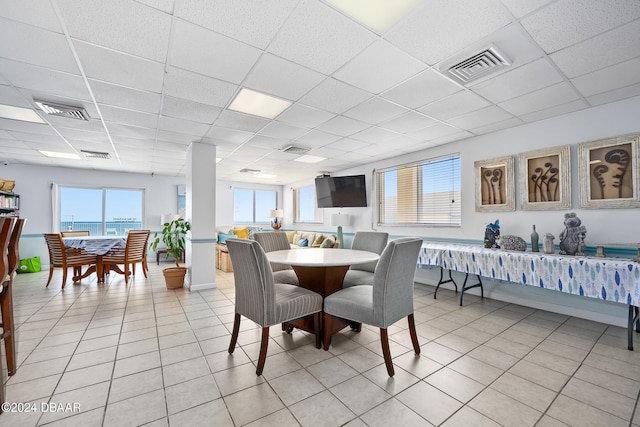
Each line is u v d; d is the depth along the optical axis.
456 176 4.31
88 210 6.65
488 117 3.23
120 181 6.90
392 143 4.33
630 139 2.69
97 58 2.02
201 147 4.32
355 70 2.21
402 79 2.35
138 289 4.40
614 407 1.61
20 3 1.49
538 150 3.32
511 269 2.98
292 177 7.76
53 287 4.52
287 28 1.73
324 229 7.31
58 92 2.53
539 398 1.69
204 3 1.51
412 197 5.01
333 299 2.25
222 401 1.67
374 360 2.15
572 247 2.84
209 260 4.43
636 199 2.65
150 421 1.51
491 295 3.84
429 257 3.84
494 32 1.78
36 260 5.80
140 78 2.30
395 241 1.96
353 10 1.58
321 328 2.39
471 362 2.12
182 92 2.56
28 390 1.78
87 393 1.75
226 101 2.76
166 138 4.02
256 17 1.63
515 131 3.55
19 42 1.82
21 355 2.23
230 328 2.83
